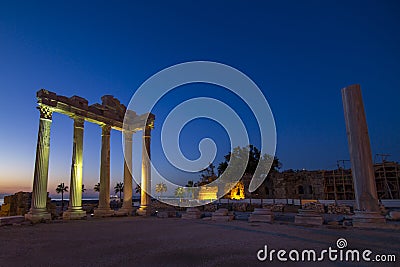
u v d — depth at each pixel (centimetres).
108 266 605
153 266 598
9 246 880
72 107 2028
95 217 2108
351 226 1219
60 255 731
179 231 1208
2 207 2341
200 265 602
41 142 1794
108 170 2280
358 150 1202
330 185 4531
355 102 1224
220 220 1736
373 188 1171
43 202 1742
